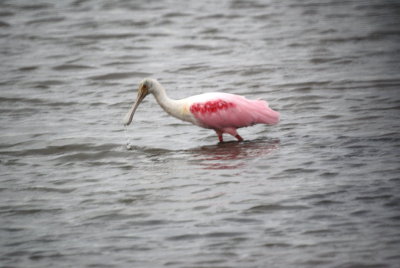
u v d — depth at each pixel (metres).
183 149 16.84
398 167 14.66
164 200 13.67
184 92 22.66
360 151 15.86
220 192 13.84
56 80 24.16
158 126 18.92
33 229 12.76
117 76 24.61
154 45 28.36
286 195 13.50
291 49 27.12
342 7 33.16
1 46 28.73
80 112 20.70
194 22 31.45
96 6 34.44
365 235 11.79
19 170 15.95
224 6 33.91
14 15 33.12
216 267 11.09
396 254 11.16
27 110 21.11
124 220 12.91
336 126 18.06
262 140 17.17
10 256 11.76
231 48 27.56
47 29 30.89
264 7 33.62
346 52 26.36
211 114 16.73
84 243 12.10
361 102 20.22
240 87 22.83
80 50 27.92
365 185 13.78
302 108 20.06
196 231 12.27
